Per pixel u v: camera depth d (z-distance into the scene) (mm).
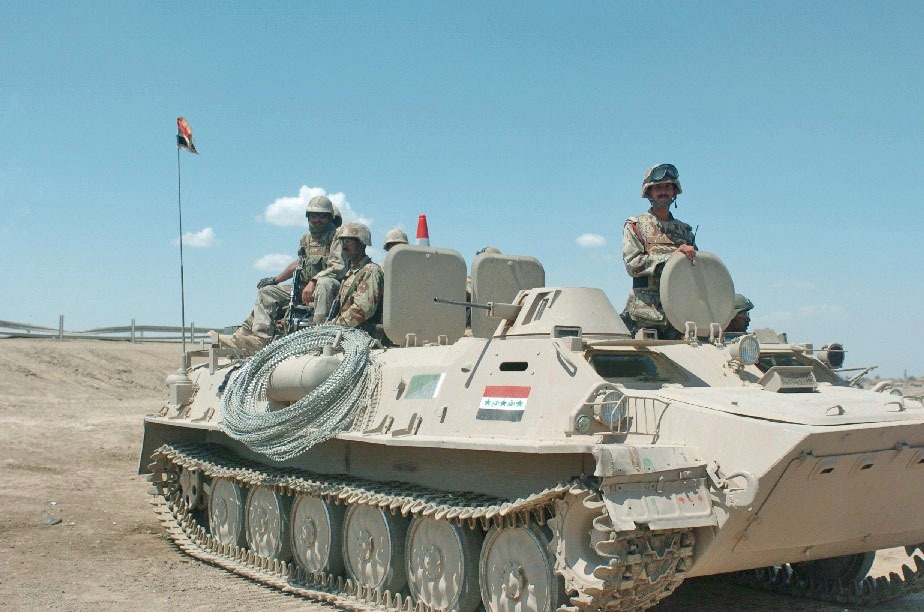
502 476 9773
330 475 12305
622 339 10539
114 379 32000
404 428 10555
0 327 36500
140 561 13695
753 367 10633
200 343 41062
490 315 11016
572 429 8602
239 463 14086
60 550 14148
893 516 9352
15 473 20016
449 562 10133
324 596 11391
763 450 8109
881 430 8328
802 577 11570
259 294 16172
